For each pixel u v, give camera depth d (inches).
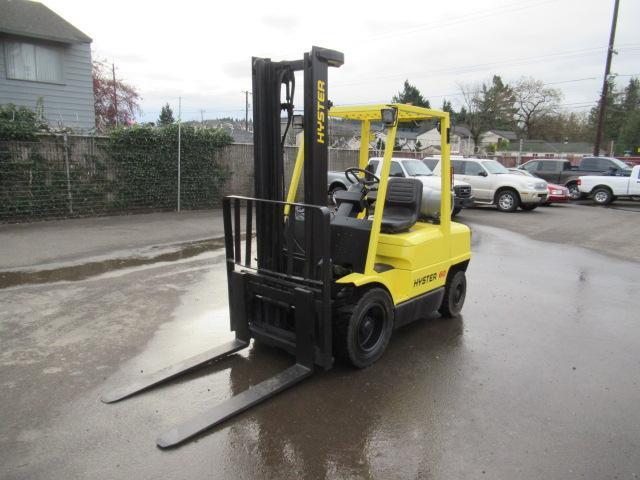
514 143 2493.8
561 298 253.6
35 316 202.8
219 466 112.9
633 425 134.9
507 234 455.8
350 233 175.3
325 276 145.0
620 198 834.8
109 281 254.8
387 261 180.5
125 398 140.8
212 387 149.5
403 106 168.6
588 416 138.9
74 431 124.5
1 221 391.9
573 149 2388.0
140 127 455.8
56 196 414.3
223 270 281.6
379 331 170.9
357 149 711.1
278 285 163.3
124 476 108.4
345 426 130.4
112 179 445.1
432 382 156.5
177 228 402.9
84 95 625.0
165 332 190.1
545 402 146.2
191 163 494.6
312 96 145.9
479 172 650.8
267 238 166.4
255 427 128.6
